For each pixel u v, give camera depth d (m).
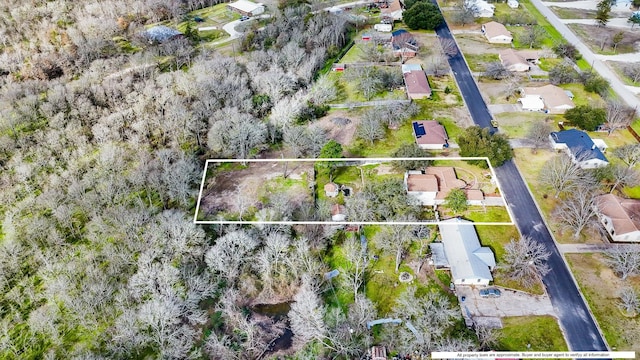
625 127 102.19
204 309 69.44
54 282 69.94
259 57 124.69
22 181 88.38
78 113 103.56
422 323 63.94
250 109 107.62
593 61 129.00
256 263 73.06
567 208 82.12
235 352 63.19
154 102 106.81
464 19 150.38
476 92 117.38
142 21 157.50
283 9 160.12
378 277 72.81
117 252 74.62
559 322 65.56
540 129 97.44
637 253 69.69
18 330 66.44
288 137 97.19
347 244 77.06
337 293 71.12
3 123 101.38
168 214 78.19
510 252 71.81
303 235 76.88
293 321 64.75
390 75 121.62
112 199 85.12
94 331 65.94
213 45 143.75
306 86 120.62
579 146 92.19
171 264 72.12
